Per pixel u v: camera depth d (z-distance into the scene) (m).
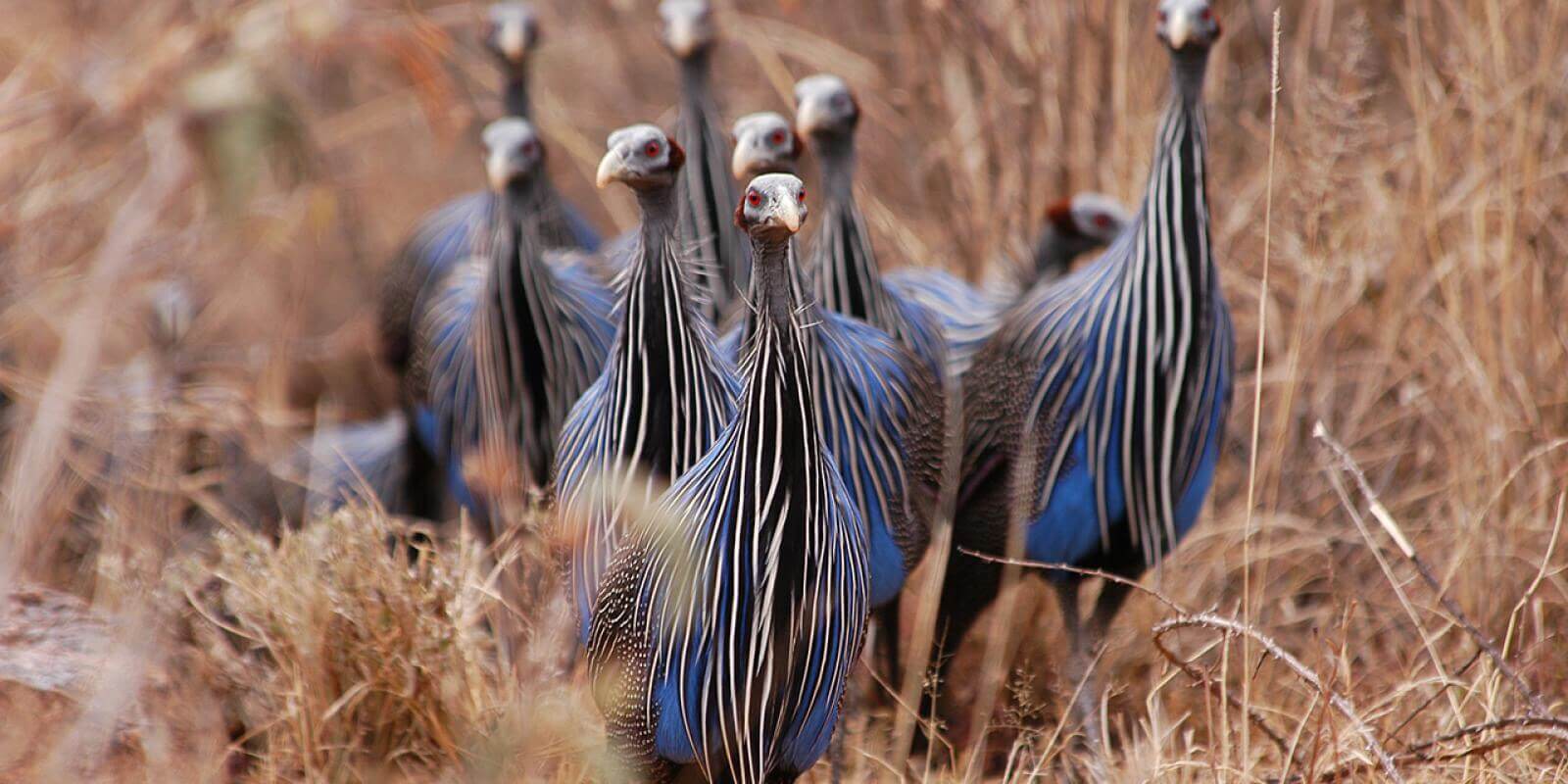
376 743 9.27
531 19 13.27
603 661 8.12
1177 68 9.46
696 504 7.67
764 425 7.39
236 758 9.27
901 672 10.84
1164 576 11.34
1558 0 11.80
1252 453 9.14
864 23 15.59
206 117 7.21
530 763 8.64
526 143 10.33
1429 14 12.48
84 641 9.55
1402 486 11.84
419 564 9.52
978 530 10.35
